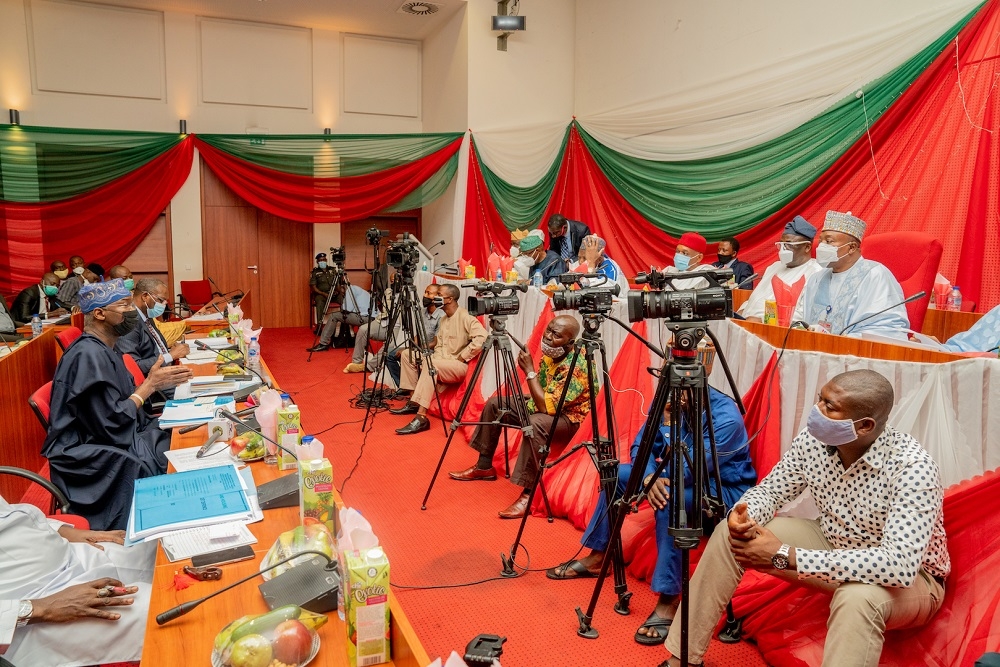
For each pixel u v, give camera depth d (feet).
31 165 27.53
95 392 9.84
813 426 6.35
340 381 22.30
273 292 32.91
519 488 12.98
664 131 24.99
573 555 10.19
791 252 14.11
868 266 10.93
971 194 14.75
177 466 7.82
